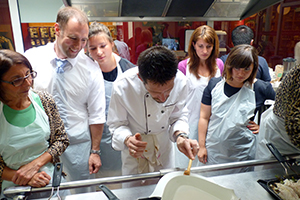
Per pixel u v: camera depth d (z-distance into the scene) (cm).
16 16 236
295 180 95
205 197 88
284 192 88
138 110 120
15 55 94
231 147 140
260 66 188
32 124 104
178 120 132
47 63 141
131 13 209
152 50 92
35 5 236
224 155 143
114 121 125
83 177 154
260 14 239
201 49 184
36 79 141
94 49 166
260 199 91
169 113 125
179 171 100
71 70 143
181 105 128
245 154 140
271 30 244
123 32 236
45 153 109
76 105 149
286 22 238
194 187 91
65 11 129
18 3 234
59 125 119
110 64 178
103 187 88
